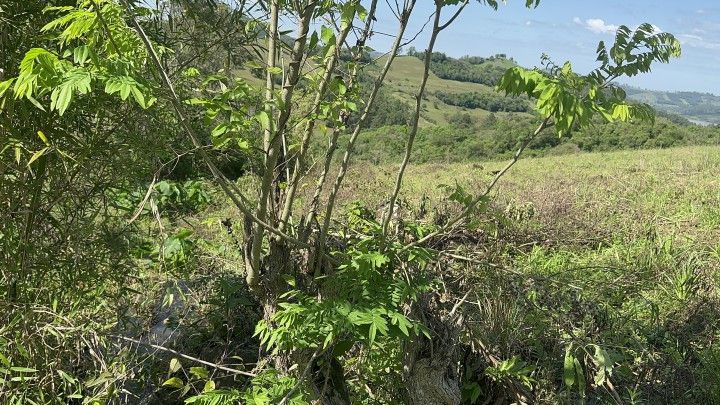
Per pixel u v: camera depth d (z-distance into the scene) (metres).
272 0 2.37
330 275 2.48
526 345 3.28
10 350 2.48
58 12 2.35
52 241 2.77
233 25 2.68
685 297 4.62
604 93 2.16
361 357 3.09
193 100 2.08
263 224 2.26
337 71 2.40
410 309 2.64
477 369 3.04
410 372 2.70
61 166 2.58
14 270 2.53
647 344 3.68
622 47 2.19
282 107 2.07
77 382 2.57
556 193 9.05
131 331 3.12
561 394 3.01
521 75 1.99
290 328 2.28
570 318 3.30
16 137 2.41
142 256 3.24
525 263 5.21
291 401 2.17
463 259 3.02
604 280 4.55
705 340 4.03
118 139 2.71
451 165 19.42
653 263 5.41
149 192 2.50
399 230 3.08
